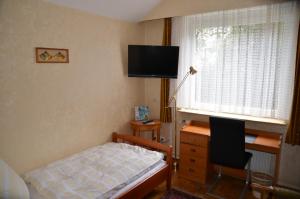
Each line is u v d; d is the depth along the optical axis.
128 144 3.10
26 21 2.23
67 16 2.61
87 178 2.13
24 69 2.26
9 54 2.13
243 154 2.42
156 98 3.85
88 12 2.86
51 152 2.59
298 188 2.71
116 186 2.03
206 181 2.95
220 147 2.53
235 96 3.01
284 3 2.54
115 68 3.35
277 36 2.62
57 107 2.61
